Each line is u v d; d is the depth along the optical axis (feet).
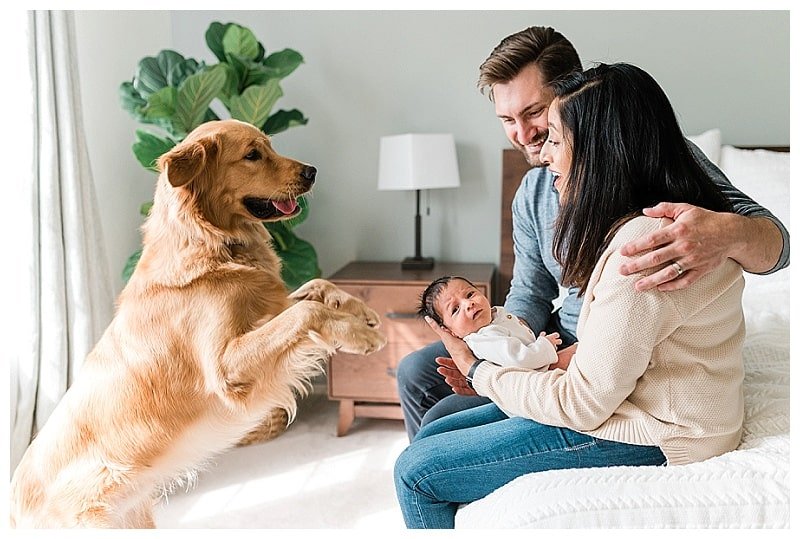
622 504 4.14
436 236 11.92
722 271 4.27
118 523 6.20
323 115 11.89
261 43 11.85
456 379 5.80
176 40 12.11
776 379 5.32
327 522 8.38
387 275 10.78
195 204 6.15
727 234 4.16
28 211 8.41
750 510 4.01
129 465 6.07
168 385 6.05
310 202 12.14
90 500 6.04
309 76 11.82
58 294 8.56
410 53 11.53
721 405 4.30
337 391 10.66
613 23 11.01
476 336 5.42
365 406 10.75
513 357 5.16
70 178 8.64
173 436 6.12
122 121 11.18
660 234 4.11
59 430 6.21
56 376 8.56
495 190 11.64
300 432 10.96
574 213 4.50
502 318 5.98
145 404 6.04
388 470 9.66
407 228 11.98
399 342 10.41
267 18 11.78
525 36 6.40
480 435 4.77
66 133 8.59
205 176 6.17
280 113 10.83
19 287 8.51
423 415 6.79
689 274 4.09
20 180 8.41
